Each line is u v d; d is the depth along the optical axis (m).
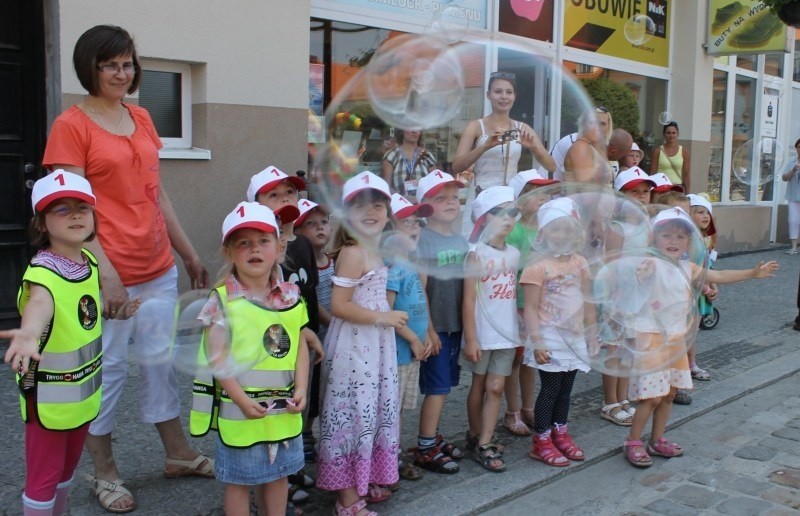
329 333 3.17
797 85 12.94
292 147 5.71
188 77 5.31
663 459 3.91
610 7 8.78
